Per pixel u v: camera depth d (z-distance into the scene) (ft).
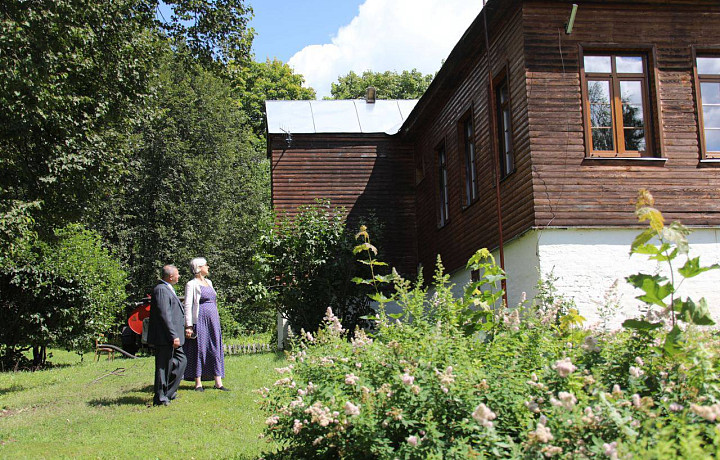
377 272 54.44
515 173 41.11
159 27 58.49
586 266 38.01
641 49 40.01
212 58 60.08
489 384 13.37
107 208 98.58
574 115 39.19
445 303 18.51
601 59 40.06
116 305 61.16
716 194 39.34
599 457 10.56
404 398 13.32
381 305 19.81
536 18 39.75
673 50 40.22
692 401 12.34
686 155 39.47
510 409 12.98
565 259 37.99
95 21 48.85
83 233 60.64
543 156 38.60
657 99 39.55
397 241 68.59
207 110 114.52
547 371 13.48
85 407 27.99
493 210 45.52
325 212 55.16
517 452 11.44
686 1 40.45
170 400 28.12
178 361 28.45
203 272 31.55
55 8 42.11
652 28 40.24
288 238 53.01
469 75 50.85
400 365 14.47
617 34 39.96
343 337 18.42
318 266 52.70
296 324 52.85
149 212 106.63
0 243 41.88
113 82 51.78
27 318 53.57
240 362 41.52
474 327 17.92
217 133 116.06
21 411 28.91
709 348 14.16
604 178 38.75
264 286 52.75
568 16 39.96
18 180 48.55
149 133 104.37
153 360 48.80
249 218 114.32
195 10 57.67
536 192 38.27
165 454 19.90
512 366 13.89
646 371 13.65
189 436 22.08
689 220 38.86
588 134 39.11
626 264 38.29
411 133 67.92
